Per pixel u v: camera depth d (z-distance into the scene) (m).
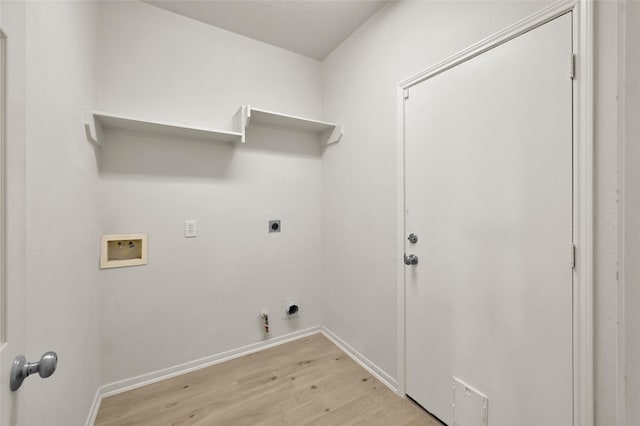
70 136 1.09
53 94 0.93
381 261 1.81
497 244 1.19
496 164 1.18
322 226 2.45
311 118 2.40
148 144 1.77
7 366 0.53
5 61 0.53
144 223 1.75
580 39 0.93
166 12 1.81
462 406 1.33
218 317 2.01
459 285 1.34
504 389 1.17
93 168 1.47
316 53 2.33
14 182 0.56
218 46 1.99
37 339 0.81
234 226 2.07
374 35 1.84
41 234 0.84
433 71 1.44
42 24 0.85
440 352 1.44
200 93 1.93
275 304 2.25
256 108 2.05
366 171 1.93
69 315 1.07
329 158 2.35
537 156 1.05
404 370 1.64
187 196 1.89
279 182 2.26
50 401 0.89
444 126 1.39
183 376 1.83
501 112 1.16
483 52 1.22
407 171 1.61
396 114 1.67
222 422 1.44
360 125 1.98
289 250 2.31
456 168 1.34
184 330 1.89
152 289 1.78
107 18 1.64
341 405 1.57
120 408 1.53
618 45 0.32
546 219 1.03
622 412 0.32
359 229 2.01
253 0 1.72
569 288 0.98
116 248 1.70
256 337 2.17
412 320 1.59
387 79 1.74
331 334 2.34
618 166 0.33
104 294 1.64
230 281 2.06
